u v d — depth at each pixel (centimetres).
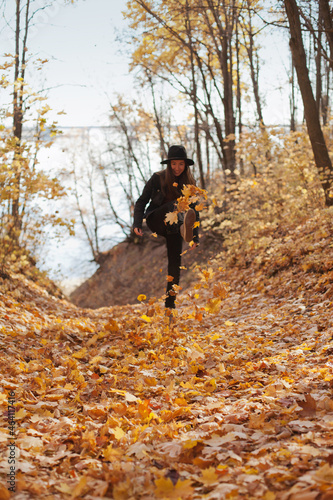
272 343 410
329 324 416
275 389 269
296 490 149
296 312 511
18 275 861
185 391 296
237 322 554
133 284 1975
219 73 1566
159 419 239
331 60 879
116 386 310
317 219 806
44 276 977
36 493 160
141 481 169
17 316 527
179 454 192
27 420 238
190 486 165
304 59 818
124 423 239
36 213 777
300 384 267
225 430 217
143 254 2173
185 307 699
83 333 503
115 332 491
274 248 804
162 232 463
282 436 204
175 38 1367
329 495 142
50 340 457
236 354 390
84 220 2359
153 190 469
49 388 298
